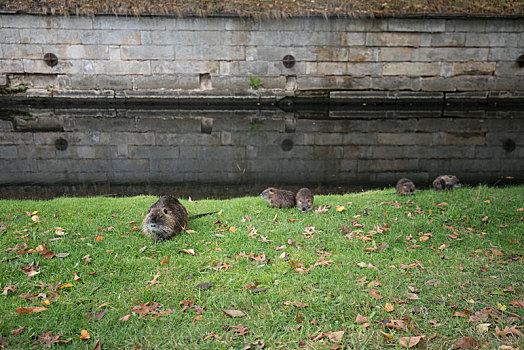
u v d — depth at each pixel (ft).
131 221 16.55
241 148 36.76
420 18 50.44
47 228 15.49
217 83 52.54
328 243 14.58
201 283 11.44
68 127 42.80
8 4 48.85
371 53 51.98
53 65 50.62
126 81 51.85
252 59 51.88
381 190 25.02
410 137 40.47
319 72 52.70
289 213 18.12
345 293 10.91
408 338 8.98
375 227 16.08
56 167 31.04
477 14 50.08
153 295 10.85
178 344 8.89
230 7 50.44
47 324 9.46
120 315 9.91
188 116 49.14
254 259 13.07
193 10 49.55
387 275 12.00
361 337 9.12
